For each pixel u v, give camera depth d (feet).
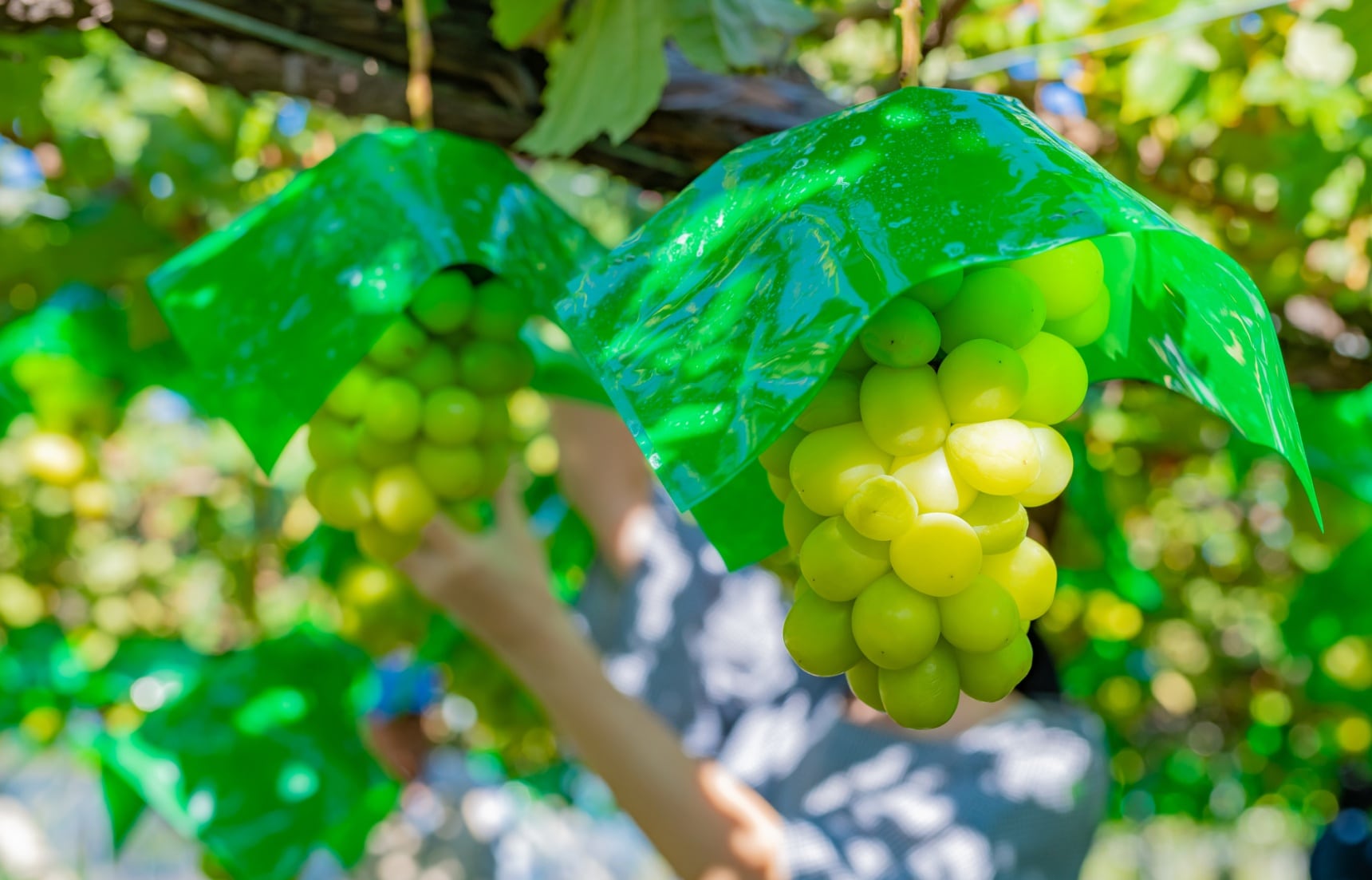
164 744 4.32
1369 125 4.29
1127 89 4.19
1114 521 6.95
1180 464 7.05
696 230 1.74
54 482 4.25
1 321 4.58
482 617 3.10
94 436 4.35
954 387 1.65
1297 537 7.17
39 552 7.02
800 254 1.56
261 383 2.26
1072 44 3.77
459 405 2.42
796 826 3.53
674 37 3.15
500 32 3.07
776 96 3.49
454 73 3.32
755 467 2.19
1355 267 4.44
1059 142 1.67
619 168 3.61
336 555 5.19
